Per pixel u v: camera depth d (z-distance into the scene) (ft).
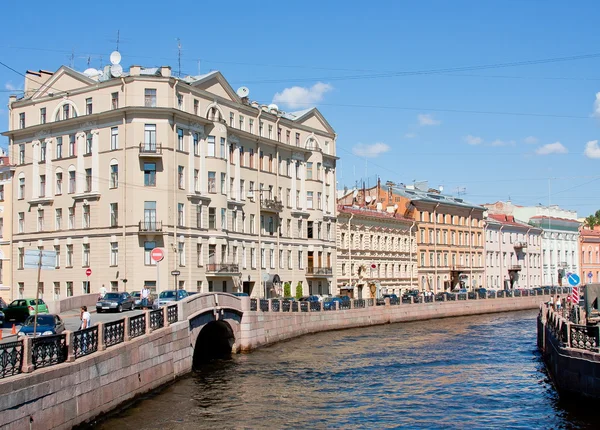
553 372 97.30
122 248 191.01
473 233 349.82
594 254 441.68
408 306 226.58
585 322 112.06
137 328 88.53
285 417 82.02
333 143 272.31
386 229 293.84
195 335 110.93
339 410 85.87
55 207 207.21
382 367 119.55
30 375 59.57
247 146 225.97
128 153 191.11
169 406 84.53
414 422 79.92
